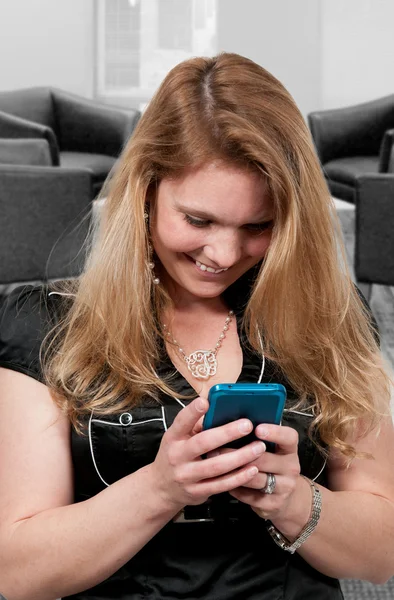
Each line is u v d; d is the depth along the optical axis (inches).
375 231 146.9
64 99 246.4
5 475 44.8
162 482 40.5
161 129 43.0
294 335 46.8
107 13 272.1
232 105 42.0
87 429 45.2
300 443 46.6
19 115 245.4
